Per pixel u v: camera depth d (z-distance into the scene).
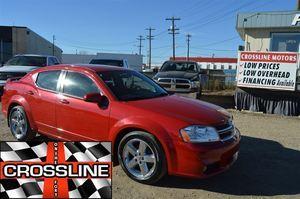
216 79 20.25
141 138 4.96
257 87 11.62
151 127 4.87
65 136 5.94
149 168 4.99
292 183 5.34
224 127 5.13
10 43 42.31
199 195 4.79
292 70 11.11
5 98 7.16
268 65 11.45
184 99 5.93
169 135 4.79
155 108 5.14
